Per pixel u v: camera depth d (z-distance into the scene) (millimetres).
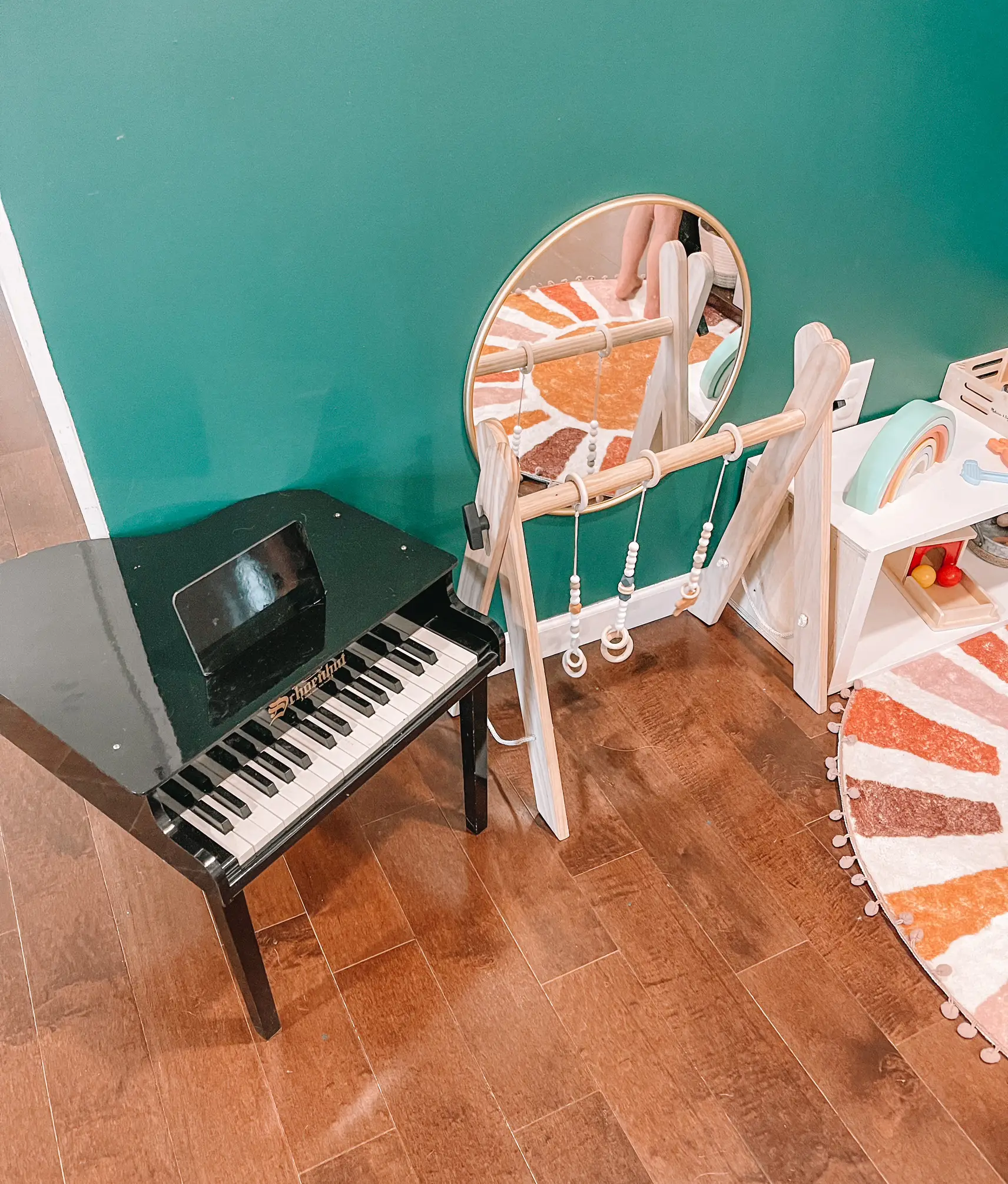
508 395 1812
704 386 2023
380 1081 1600
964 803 2012
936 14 1771
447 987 1724
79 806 1998
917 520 2023
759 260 1932
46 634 1401
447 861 1918
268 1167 1501
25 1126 1539
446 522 1979
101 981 1715
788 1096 1589
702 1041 1655
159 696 1300
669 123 1657
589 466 2006
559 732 2178
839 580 2064
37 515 2756
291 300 1522
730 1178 1497
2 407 3141
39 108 1190
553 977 1738
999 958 1754
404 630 1584
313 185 1430
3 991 1697
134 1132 1535
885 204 1998
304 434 1688
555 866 1914
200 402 1546
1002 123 2010
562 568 2203
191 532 1609
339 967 1749
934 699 2225
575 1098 1584
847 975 1748
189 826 1303
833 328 2148
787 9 1625
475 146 1521
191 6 1213
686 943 1792
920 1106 1576
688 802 2037
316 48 1318
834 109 1795
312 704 1454
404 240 1558
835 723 2197
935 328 2301
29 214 1254
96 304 1367
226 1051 1629
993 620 2379
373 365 1671
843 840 1950
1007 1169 1504
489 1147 1527
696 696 2268
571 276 1724
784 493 2008
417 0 1347
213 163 1338
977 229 2168
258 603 1384
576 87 1541
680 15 1547
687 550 2375
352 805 2018
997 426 2297
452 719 2201
